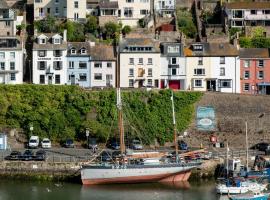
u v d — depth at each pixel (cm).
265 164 17612
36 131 19825
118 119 19800
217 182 16950
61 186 16938
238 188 15900
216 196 15975
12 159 17688
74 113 19975
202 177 17675
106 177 17050
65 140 19762
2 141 19488
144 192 16462
